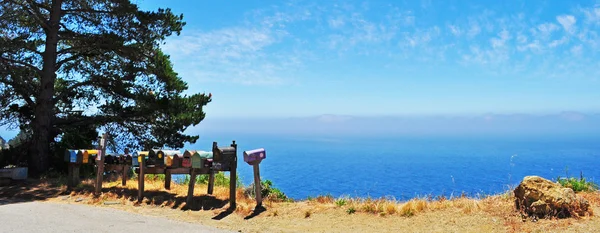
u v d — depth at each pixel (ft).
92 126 60.59
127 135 59.88
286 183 274.98
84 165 51.26
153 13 55.01
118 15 53.72
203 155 32.60
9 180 46.19
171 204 33.12
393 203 28.30
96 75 58.39
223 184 45.21
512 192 27.09
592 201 25.08
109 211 30.86
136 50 54.65
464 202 26.81
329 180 327.88
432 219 24.57
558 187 23.09
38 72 53.78
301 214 28.43
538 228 21.04
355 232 23.85
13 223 26.30
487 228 22.11
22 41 51.98
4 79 52.85
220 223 27.40
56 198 37.63
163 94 56.75
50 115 55.11
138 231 24.45
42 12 56.70
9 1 48.80
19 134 69.31
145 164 35.68
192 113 56.75
